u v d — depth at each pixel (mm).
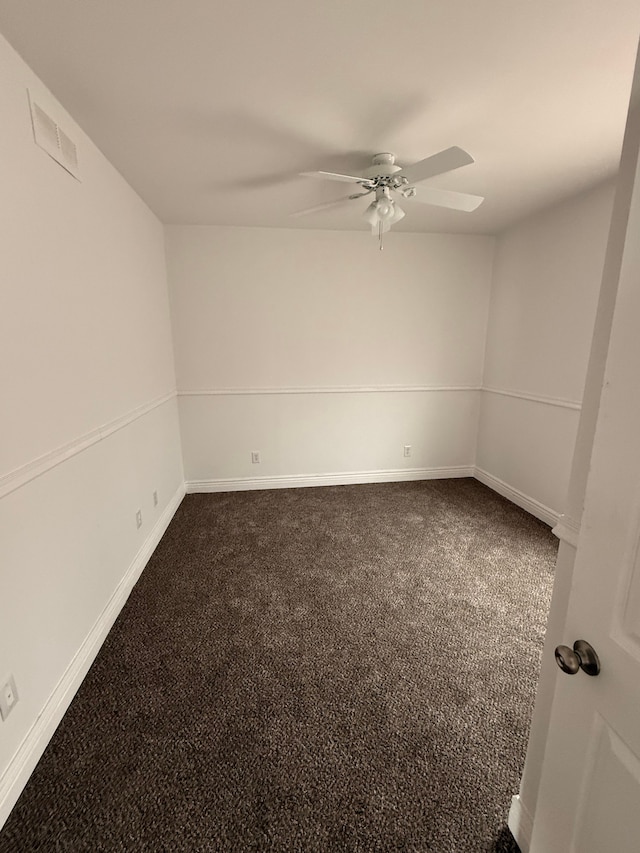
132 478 2303
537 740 978
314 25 1193
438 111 1645
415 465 4027
